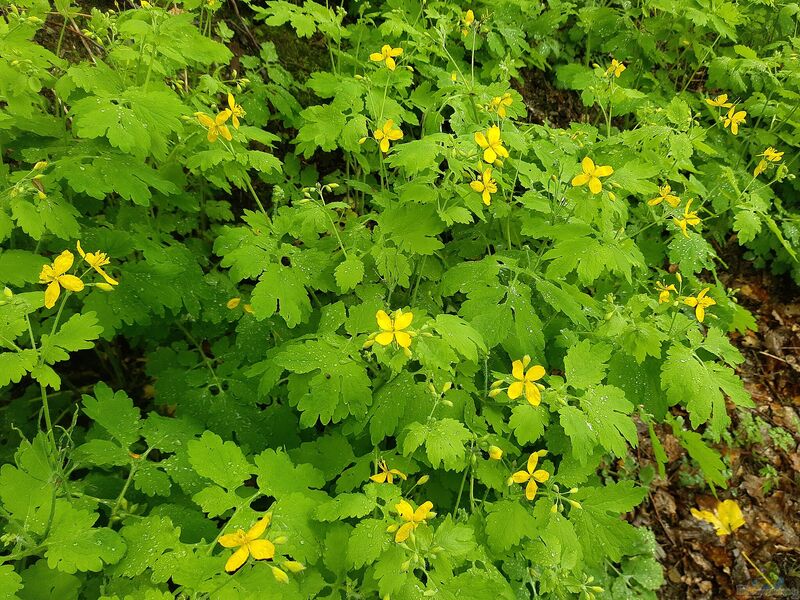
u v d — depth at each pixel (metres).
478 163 0.44
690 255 0.57
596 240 0.43
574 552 0.37
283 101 0.57
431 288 0.49
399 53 0.49
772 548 0.60
